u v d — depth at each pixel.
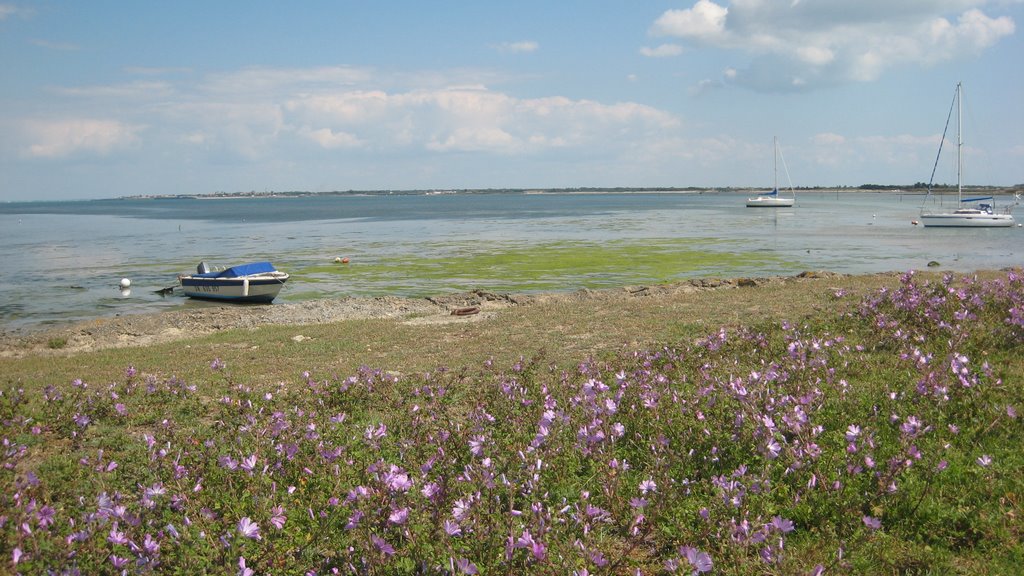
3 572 4.39
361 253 46.25
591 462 6.26
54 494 6.41
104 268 40.31
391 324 18.72
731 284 25.33
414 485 5.73
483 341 15.31
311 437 6.98
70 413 9.25
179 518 5.38
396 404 9.26
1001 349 9.69
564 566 4.38
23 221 120.75
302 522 5.55
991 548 4.88
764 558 4.37
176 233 75.12
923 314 11.55
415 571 4.58
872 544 4.97
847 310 14.45
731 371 9.27
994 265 34.09
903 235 55.16
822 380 8.62
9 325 24.16
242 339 17.30
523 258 40.44
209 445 6.80
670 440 6.57
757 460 6.07
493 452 6.43
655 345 12.62
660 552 5.09
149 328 20.98
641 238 54.38
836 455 6.15
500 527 4.66
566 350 13.77
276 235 68.31
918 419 6.91
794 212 106.25
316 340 16.64
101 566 4.52
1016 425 6.68
